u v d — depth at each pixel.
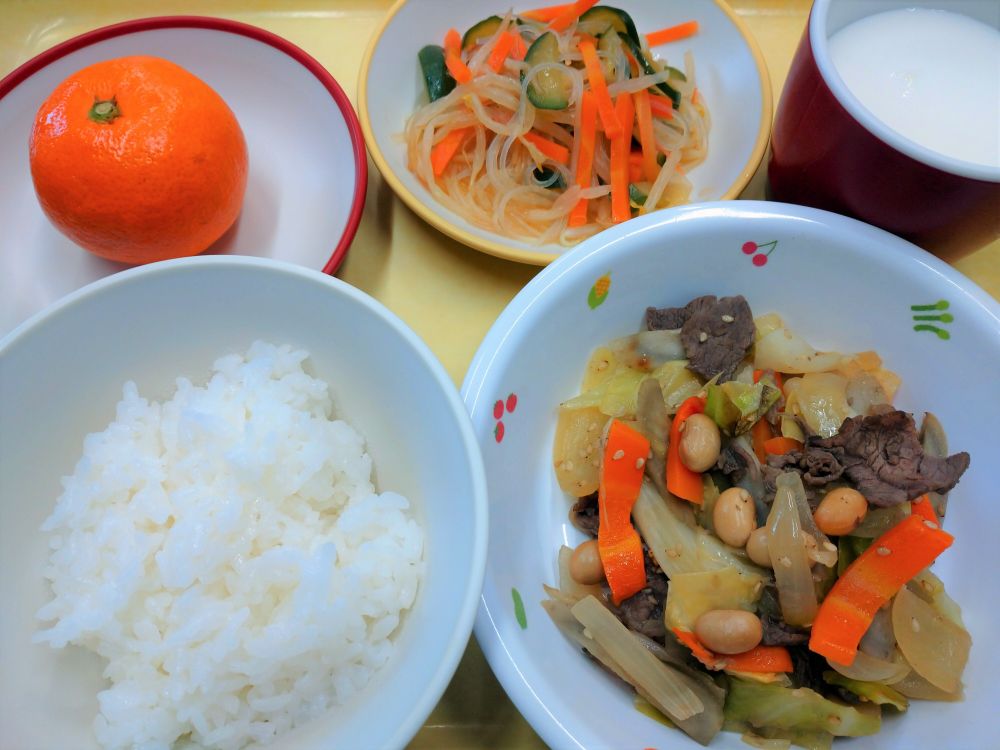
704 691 0.18
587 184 0.26
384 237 0.26
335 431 0.19
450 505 0.17
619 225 0.21
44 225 0.25
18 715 0.16
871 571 0.18
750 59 0.27
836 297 0.22
